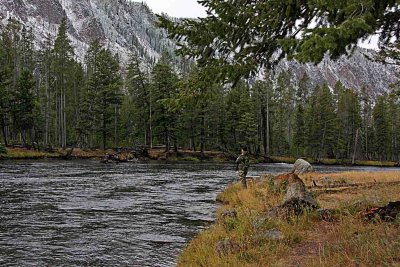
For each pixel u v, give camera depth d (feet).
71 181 87.10
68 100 256.73
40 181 85.40
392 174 86.12
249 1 27.02
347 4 17.42
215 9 26.63
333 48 16.14
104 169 127.03
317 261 21.38
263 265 22.86
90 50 287.69
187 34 27.63
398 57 66.18
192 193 71.10
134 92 236.63
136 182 88.84
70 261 30.48
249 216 36.22
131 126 260.21
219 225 37.04
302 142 274.57
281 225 30.63
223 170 134.51
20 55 257.14
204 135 230.68
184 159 206.49
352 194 49.73
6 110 191.31
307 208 33.55
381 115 284.00
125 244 35.53
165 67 216.33
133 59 239.09
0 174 99.45
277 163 227.20
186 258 28.81
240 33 27.04
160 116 210.79
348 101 298.15
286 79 324.19
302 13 23.79
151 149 220.64
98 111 211.00
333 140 261.44
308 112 272.72
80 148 213.87
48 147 197.77
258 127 281.95
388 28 24.06
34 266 29.25
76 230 40.73
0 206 54.19
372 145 303.89
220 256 25.89
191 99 27.30
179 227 42.57
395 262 19.42
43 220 45.50
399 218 26.45
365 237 23.57
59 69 229.04
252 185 67.21
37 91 261.44
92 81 214.90
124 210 52.75
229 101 258.78
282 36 25.55
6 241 36.17
